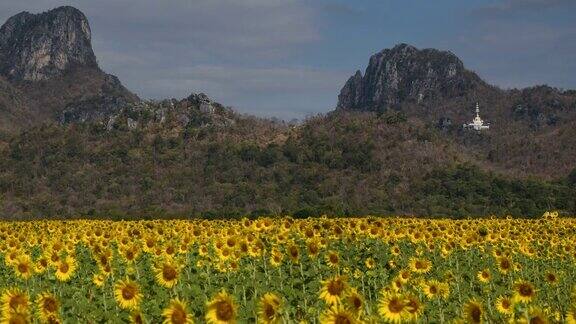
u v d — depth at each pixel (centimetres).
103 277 1867
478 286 2103
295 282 1739
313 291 1700
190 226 3247
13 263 2023
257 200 15312
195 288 1711
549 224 4156
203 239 2695
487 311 1580
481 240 2861
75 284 2012
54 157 18762
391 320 1227
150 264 2180
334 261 1892
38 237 3170
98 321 1539
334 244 2630
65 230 3747
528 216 11444
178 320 1207
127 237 2841
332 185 15775
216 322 1141
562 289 2180
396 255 2486
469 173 15312
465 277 2236
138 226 4128
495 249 2677
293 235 2712
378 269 2105
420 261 1953
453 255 2658
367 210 11669
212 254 2259
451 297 1845
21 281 2102
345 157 17100
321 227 2750
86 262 2398
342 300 1262
